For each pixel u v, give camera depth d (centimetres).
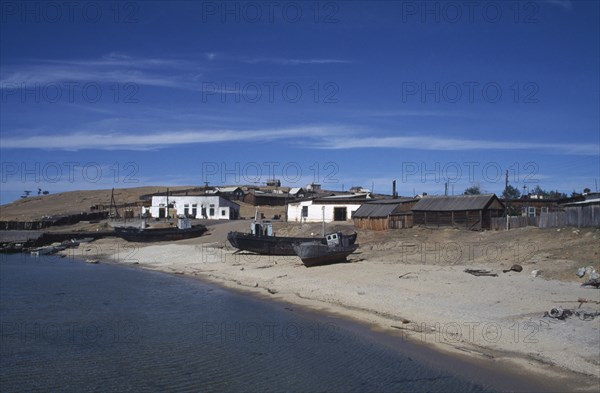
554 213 4225
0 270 5066
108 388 1586
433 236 4981
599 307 2064
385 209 6241
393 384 1492
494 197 5356
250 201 11738
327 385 1520
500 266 3203
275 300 2917
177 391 1540
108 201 13912
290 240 4909
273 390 1505
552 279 2703
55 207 13125
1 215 11781
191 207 9694
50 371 1755
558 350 1652
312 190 12081
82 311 2856
